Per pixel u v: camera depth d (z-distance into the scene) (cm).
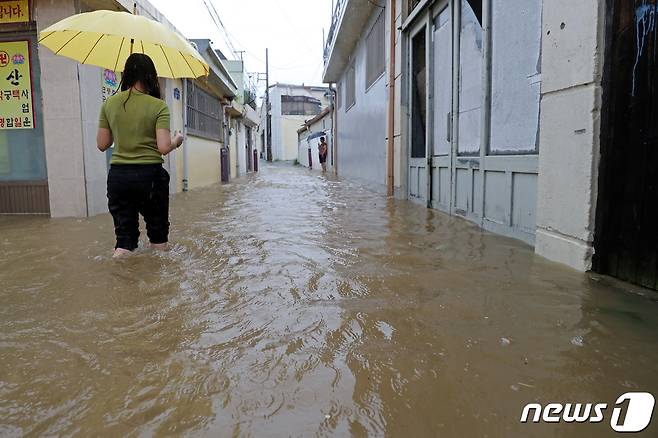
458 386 180
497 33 473
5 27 656
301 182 1480
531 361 197
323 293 288
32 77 675
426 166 724
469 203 557
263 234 488
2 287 304
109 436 152
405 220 581
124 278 323
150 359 204
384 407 167
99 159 699
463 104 580
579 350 206
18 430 156
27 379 188
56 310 262
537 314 247
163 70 443
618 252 291
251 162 2691
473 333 226
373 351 209
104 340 223
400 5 845
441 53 665
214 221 588
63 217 659
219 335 228
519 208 435
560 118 336
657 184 260
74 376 190
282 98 4994
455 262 357
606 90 293
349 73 1652
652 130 261
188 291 294
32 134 690
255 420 160
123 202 385
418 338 222
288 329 234
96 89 693
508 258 365
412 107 829
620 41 282
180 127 1157
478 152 540
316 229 516
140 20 379
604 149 298
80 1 653
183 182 1162
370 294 285
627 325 230
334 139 2173
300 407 168
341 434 153
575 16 313
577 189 318
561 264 339
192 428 156
